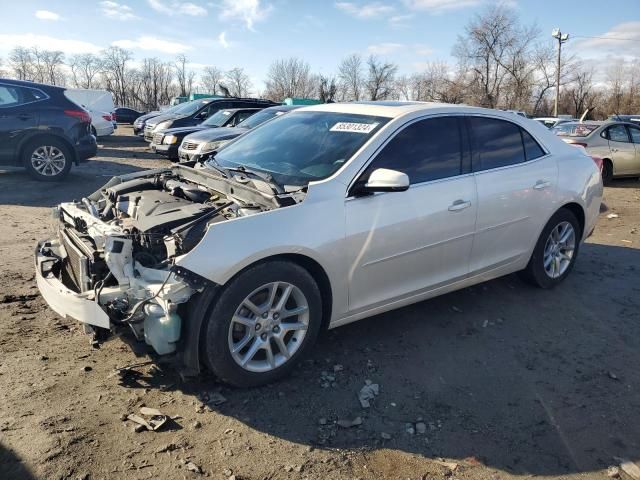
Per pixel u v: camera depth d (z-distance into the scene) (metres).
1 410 2.86
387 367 3.57
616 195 10.86
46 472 2.43
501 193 4.23
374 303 3.67
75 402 2.98
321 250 3.26
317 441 2.79
